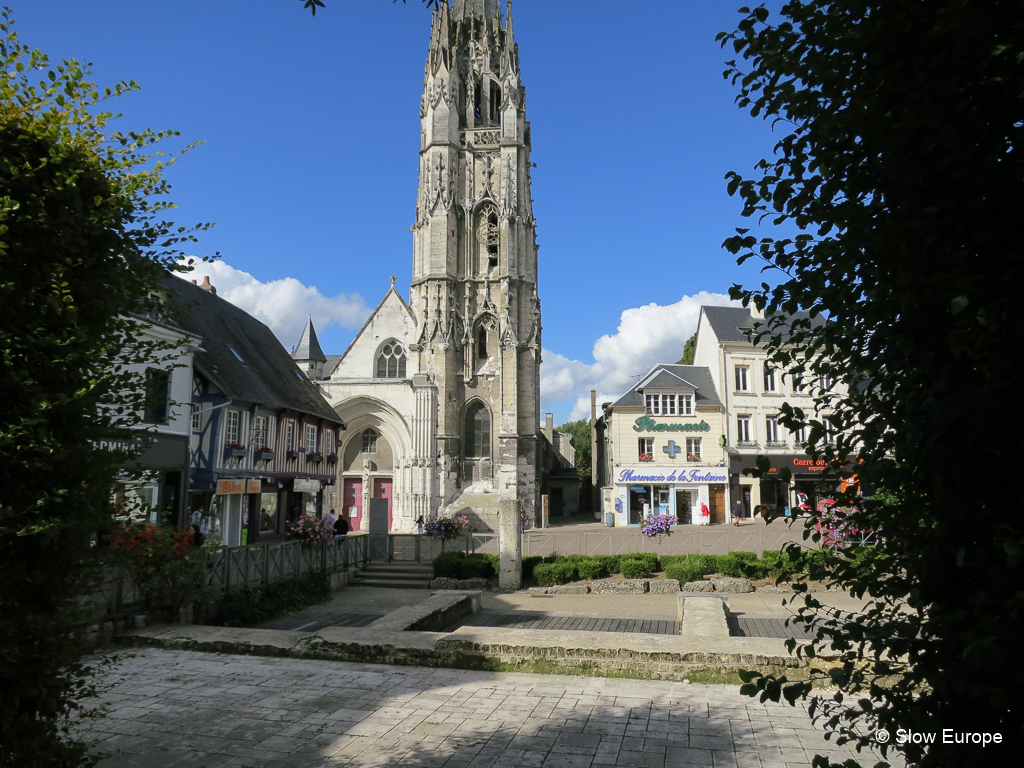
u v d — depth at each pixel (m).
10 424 4.41
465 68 53.09
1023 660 2.36
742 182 3.64
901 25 3.04
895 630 2.96
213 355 23.55
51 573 4.73
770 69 3.59
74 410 4.68
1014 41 2.63
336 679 9.04
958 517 2.76
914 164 2.95
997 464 2.69
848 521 3.32
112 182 5.17
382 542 23.88
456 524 24.55
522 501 45.22
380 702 8.09
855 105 3.12
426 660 9.82
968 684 2.51
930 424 2.82
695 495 42.34
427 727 7.27
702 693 8.47
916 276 2.89
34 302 4.63
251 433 24.34
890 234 2.99
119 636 10.80
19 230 4.58
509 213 48.00
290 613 16.23
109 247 5.12
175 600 11.99
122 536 5.25
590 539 25.48
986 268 2.84
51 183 4.75
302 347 58.47
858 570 3.23
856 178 3.29
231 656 10.20
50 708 4.72
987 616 2.40
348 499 43.62
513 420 45.50
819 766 3.12
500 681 9.00
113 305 5.07
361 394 43.12
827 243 3.30
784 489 42.97
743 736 6.98
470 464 46.50
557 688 8.66
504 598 19.25
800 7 3.53
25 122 4.76
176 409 18.91
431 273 47.41
